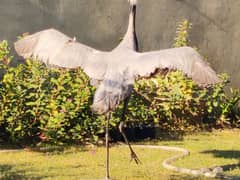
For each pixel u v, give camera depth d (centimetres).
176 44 1179
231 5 1229
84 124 998
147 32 1187
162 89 1114
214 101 1172
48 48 654
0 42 1077
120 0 1163
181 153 958
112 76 638
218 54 1227
